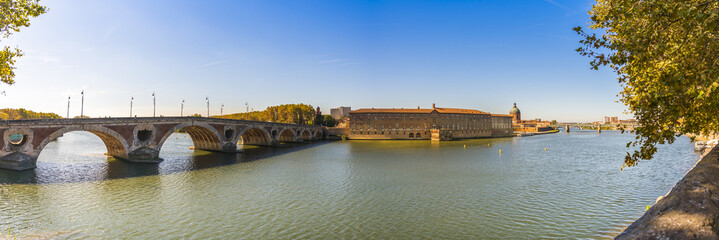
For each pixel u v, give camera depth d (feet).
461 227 91.86
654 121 43.29
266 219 98.27
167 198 120.26
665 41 38.86
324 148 331.57
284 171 181.78
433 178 160.25
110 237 84.28
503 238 84.28
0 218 96.07
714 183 30.19
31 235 84.07
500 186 141.08
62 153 250.37
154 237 84.69
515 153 280.72
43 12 56.80
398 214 102.94
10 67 58.34
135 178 156.46
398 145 375.45
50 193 124.67
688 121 42.45
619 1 38.42
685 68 39.24
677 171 168.86
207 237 84.99
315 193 129.08
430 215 101.81
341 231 89.25
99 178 154.81
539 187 138.51
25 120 160.04
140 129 203.51
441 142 431.02
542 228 90.63
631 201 114.62
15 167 161.68
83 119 176.04
